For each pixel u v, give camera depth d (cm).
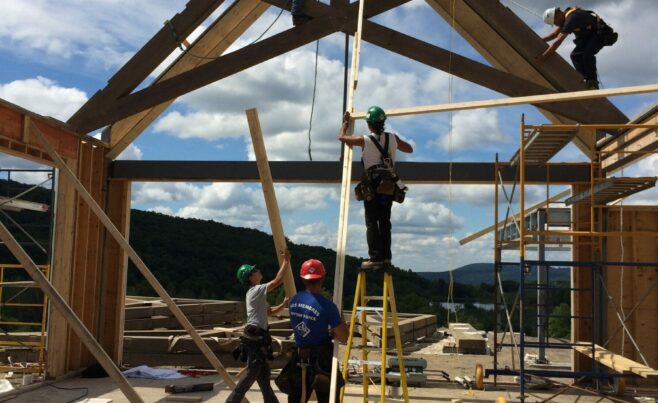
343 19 877
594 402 827
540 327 1110
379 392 856
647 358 938
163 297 619
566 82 863
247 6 943
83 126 952
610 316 951
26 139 809
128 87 949
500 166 938
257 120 595
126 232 1057
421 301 2566
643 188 816
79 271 975
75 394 819
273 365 1042
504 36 873
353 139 522
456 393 872
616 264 775
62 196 924
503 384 937
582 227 967
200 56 989
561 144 826
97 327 1020
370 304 2569
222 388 877
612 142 902
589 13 829
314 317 495
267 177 613
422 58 868
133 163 1041
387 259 513
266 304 602
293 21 900
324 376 485
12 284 925
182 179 1030
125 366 1052
